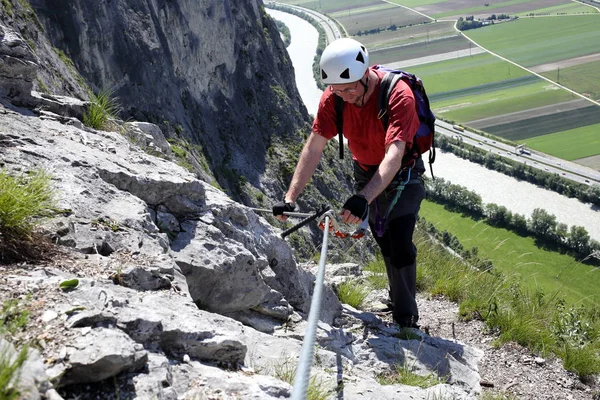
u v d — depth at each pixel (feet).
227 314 16.01
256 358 13.79
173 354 10.89
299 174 17.37
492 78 593.42
